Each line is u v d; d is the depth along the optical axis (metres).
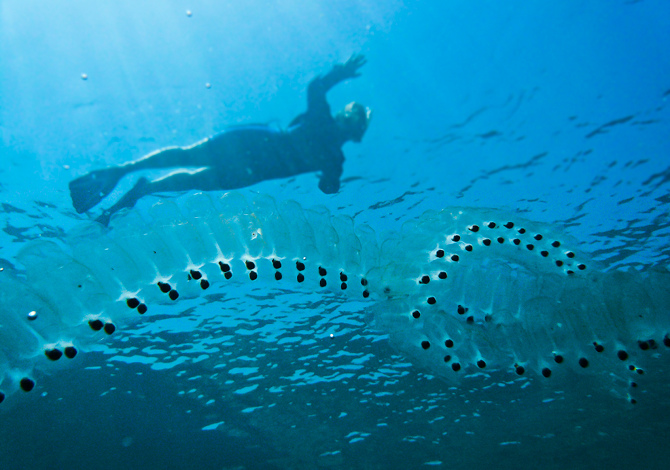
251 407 7.65
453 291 3.91
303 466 8.18
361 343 7.16
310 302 6.55
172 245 3.26
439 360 3.91
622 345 3.61
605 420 8.30
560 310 3.69
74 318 2.92
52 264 2.91
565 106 5.86
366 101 5.74
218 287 6.05
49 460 6.98
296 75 5.48
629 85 5.70
